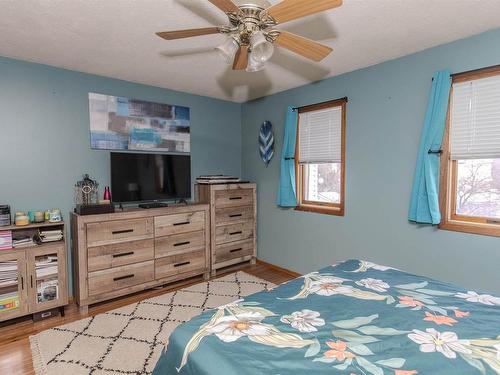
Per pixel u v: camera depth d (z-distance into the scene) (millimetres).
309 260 3660
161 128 3746
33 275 2580
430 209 2486
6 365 2020
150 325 2535
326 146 3459
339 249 3332
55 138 3016
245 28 1487
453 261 2467
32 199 2904
